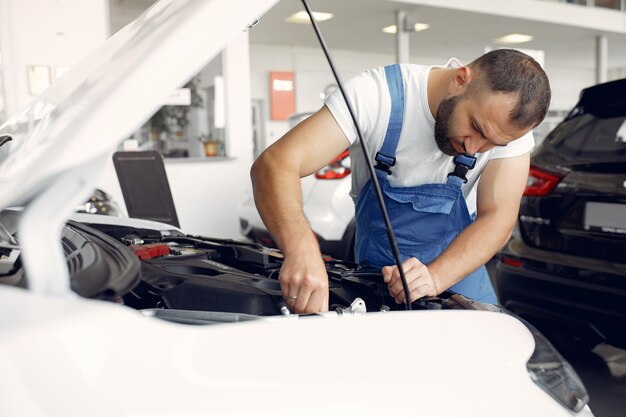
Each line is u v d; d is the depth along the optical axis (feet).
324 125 4.15
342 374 1.98
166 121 22.22
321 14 28.91
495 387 2.18
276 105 40.68
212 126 21.15
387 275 3.43
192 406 1.78
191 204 18.70
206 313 2.46
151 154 8.80
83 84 2.66
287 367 1.94
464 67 3.78
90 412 1.67
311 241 3.29
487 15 28.91
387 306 3.24
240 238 19.65
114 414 1.69
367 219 4.85
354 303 2.81
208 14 1.92
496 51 3.70
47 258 1.75
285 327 2.07
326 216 12.03
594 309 6.70
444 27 32.55
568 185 7.07
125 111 1.77
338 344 2.07
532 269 7.37
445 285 3.85
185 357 1.86
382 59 45.21
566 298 6.97
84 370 1.68
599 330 6.75
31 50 15.72
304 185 12.35
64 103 2.68
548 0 30.48
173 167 18.22
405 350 2.14
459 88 3.76
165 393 1.77
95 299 2.06
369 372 2.02
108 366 1.72
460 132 3.73
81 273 2.25
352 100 4.24
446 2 26.84
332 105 4.22
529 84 3.46
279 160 3.86
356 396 1.95
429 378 2.08
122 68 2.09
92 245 2.73
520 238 7.64
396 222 4.70
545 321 7.39
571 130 7.61
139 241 4.69
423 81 4.27
